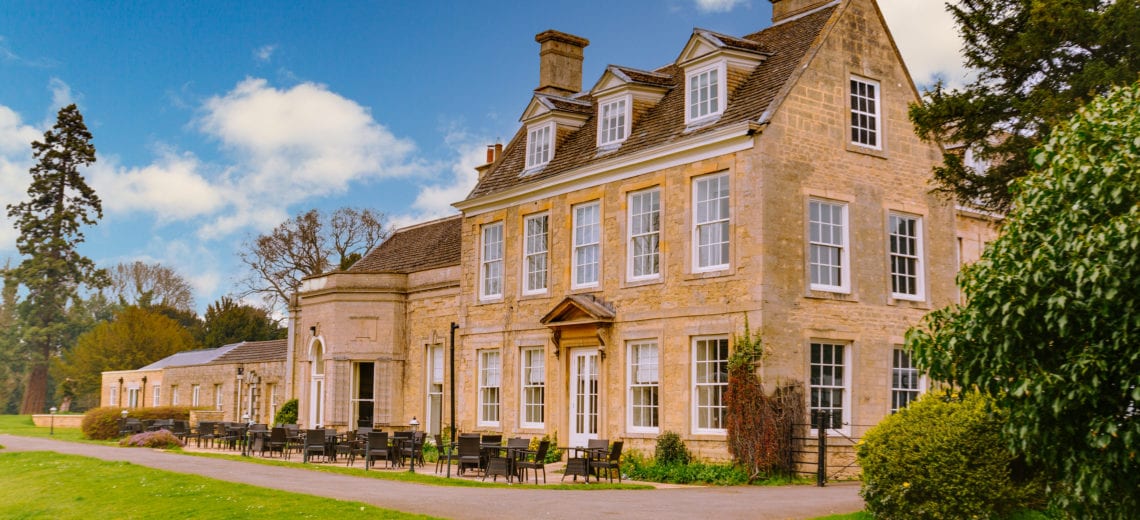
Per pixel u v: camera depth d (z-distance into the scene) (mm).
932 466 13430
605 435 23922
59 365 69438
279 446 27062
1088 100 18609
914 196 23922
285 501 15547
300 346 36688
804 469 20828
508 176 29141
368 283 32344
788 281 21219
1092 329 10312
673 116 24422
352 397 32156
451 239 33281
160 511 15531
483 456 21453
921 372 12102
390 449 23734
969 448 13461
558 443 25203
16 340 78750
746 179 21391
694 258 22484
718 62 23188
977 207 22172
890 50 24062
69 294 74688
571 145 27516
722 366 21734
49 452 27875
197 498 16391
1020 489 13523
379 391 31859
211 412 43219
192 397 49156
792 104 21844
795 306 21266
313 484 18484
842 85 22922
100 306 87250
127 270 88562
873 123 23594
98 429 38125
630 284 23828
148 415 40812
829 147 22406
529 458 23078
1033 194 11445
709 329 21781
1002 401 11414
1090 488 10484
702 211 22531
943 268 24234
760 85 22797
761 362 20594
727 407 21000
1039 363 10898
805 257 21578
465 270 29500
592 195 25250
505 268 27938
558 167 26953
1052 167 11367
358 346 32156
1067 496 11172
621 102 25672
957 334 11555
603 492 17906
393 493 16984
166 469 21594
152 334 67938
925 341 11930
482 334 28484
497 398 27938
